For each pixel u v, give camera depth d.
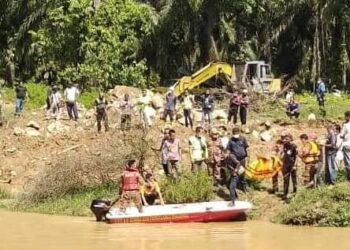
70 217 55.62
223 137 60.03
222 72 104.75
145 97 87.69
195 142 57.59
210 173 58.25
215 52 120.38
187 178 55.88
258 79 108.56
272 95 100.00
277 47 133.88
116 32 115.50
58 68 117.56
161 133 75.81
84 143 75.62
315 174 53.97
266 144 71.25
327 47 123.75
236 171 52.59
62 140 77.44
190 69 123.00
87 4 115.75
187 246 40.50
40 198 61.62
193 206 52.06
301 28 129.62
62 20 115.94
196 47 122.50
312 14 127.00
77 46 116.38
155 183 54.47
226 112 88.25
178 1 120.31
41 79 119.25
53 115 85.31
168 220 51.19
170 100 82.44
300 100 106.00
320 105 94.19
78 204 59.16
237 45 126.62
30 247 40.47
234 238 43.72
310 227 48.81
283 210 51.66
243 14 129.38
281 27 128.38
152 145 66.31
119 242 42.12
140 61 117.44
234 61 120.06
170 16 120.31
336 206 49.62
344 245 41.03
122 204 51.56
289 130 76.06
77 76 112.50
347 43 123.81
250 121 82.19
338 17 121.50
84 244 41.44
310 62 125.25
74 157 63.22
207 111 82.19
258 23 130.88
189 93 95.88
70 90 85.38
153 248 39.81
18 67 125.88
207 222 51.41
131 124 77.75
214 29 124.56
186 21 121.50
